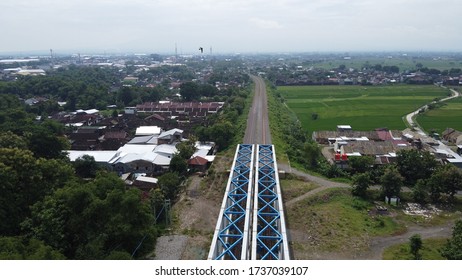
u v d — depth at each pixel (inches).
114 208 1526.8
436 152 2748.5
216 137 3100.4
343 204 2098.9
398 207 2103.8
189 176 2459.4
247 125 3659.0
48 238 1450.5
